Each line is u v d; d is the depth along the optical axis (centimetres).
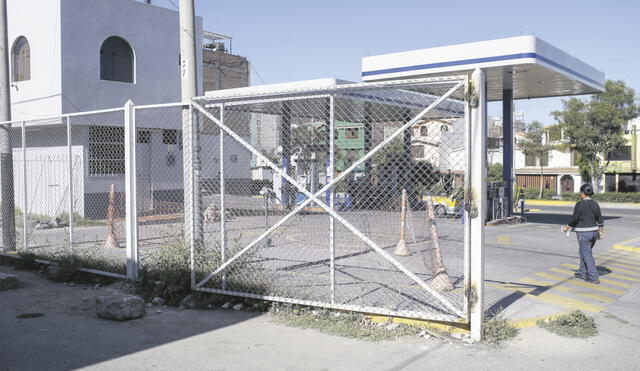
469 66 1559
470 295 538
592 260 858
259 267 725
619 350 520
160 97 1933
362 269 877
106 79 1792
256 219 1522
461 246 1198
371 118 817
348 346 523
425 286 560
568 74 1691
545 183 4950
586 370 466
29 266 930
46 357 490
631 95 3756
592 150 3859
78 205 1712
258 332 568
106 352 505
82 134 1730
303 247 1125
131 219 759
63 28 1652
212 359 488
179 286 691
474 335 538
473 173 533
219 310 655
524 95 2122
